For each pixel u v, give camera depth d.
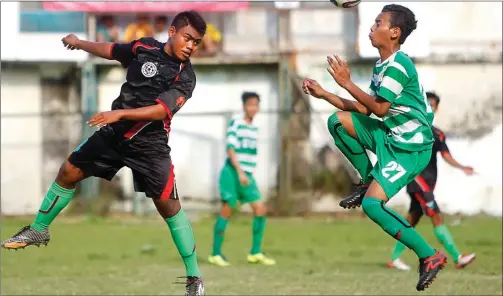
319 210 37.47
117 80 38.31
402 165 12.91
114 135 12.67
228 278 20.25
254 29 38.19
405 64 12.82
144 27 37.44
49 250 26.61
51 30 37.56
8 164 37.97
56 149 38.16
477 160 37.47
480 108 37.53
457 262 22.20
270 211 37.25
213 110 38.31
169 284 19.45
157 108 12.16
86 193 37.62
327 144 37.50
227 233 31.69
